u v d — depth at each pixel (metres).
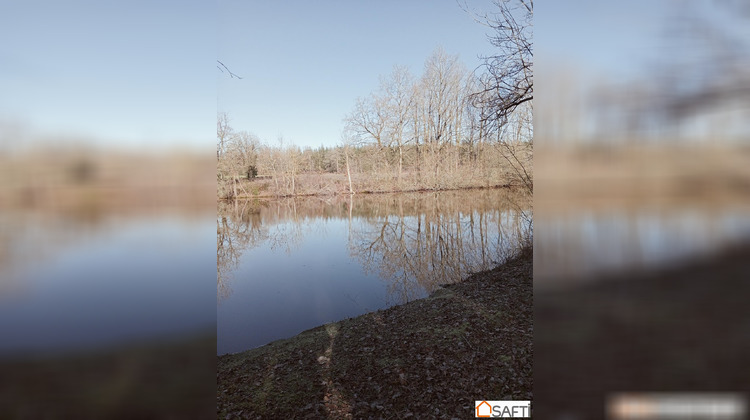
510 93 6.95
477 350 5.50
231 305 9.81
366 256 14.94
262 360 6.28
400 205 22.83
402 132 24.97
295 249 16.56
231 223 21.64
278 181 27.44
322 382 5.22
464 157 18.11
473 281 9.98
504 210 12.77
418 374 5.07
